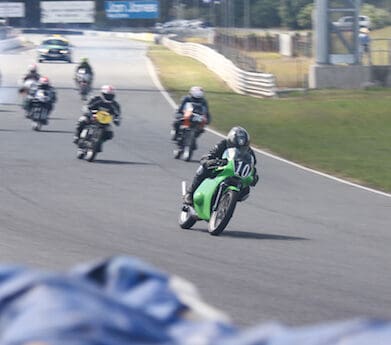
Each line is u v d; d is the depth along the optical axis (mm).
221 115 123812
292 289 33469
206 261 38938
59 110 125812
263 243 44875
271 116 123250
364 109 127000
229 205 45750
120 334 5316
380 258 42156
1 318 5461
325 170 80688
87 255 39156
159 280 6312
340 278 36438
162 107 134625
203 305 6246
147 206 55938
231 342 5406
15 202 54969
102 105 77500
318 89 150000
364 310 30547
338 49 153750
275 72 186000
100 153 83812
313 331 5367
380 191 69750
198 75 191625
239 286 33500
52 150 83625
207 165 47281
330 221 53969
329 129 113750
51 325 5227
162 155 84312
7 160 75625
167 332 5582
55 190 60875
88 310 5402
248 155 47250
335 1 153500
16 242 41406
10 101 137500
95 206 54844
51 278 5719
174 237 45375
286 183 70875
